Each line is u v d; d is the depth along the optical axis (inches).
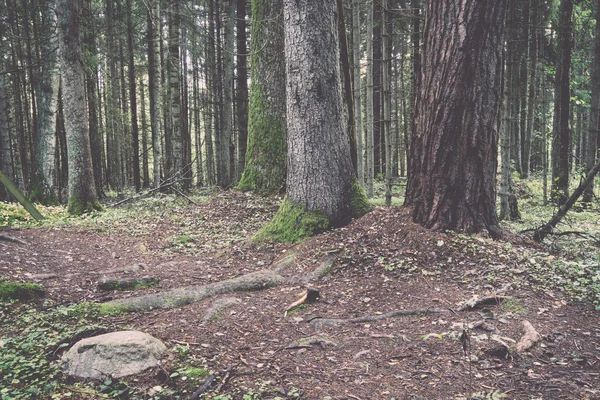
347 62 410.3
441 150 254.1
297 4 301.9
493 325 164.9
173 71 676.1
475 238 244.8
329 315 191.9
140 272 270.5
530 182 738.2
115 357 142.9
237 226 396.5
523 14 571.8
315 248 270.8
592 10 615.8
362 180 596.7
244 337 171.6
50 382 136.7
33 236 346.3
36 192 561.6
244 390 130.2
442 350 150.4
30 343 157.6
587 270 216.1
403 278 222.4
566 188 493.4
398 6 675.4
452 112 250.1
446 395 124.0
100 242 348.8
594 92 482.6
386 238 261.0
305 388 130.6
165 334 171.6
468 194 254.1
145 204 549.6
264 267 271.3
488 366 138.6
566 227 370.0
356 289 218.4
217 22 934.4
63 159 896.9
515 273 214.1
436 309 183.5
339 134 312.5
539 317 171.6
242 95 711.1
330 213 302.7
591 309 178.5
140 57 1117.1
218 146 1005.8
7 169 653.9
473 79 246.5
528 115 757.3
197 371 139.9
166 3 813.2
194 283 247.6
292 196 312.2
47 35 574.2
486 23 241.8
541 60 705.0
